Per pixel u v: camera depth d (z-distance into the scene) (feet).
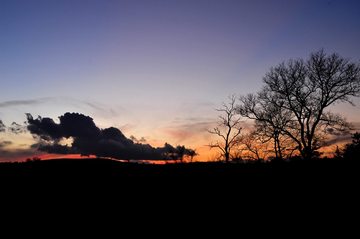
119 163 124.67
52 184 91.61
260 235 49.37
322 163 103.50
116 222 58.18
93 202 73.05
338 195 68.74
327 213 57.98
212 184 88.38
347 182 78.48
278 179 88.38
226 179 93.30
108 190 84.69
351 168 92.02
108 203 72.08
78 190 84.74
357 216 55.26
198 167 112.16
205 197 75.31
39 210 66.64
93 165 117.50
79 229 54.34
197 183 90.07
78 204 71.36
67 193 81.56
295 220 55.52
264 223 54.95
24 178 99.19
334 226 51.39
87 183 92.79
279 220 56.08
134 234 51.44
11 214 63.62
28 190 84.58
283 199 69.41
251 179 91.40
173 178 97.71
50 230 53.93
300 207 62.90
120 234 51.57
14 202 72.90
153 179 97.25
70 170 110.63
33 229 54.44
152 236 50.44
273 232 50.34
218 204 68.85
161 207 68.13
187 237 49.62
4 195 79.30
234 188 82.64
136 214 63.36
